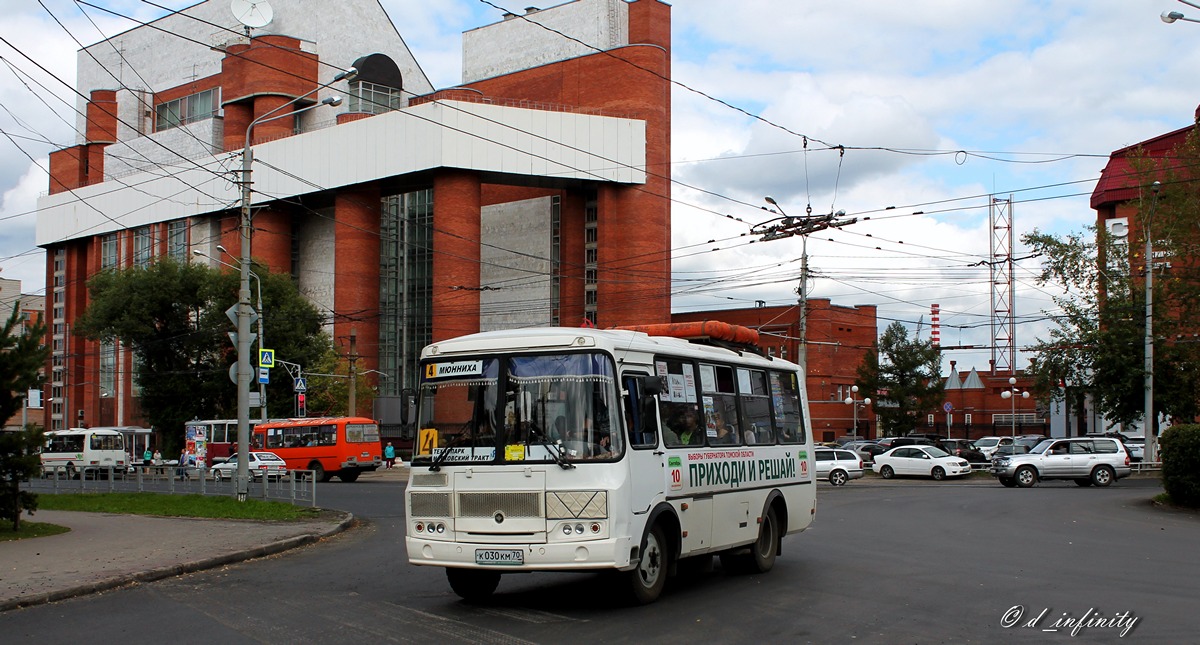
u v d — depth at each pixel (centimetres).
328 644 925
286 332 6297
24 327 1977
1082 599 1147
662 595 1203
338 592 1252
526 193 8088
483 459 1106
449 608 1120
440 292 7038
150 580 1377
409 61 8850
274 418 6078
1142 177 4325
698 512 1243
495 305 8162
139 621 1058
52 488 3750
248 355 2641
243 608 1130
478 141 6944
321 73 8188
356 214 7550
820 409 7681
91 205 9006
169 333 6438
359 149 7319
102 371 8950
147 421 6575
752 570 1398
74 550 1641
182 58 8906
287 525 2144
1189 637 942
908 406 6981
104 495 3000
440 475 1122
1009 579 1309
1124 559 1521
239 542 1770
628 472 1088
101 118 9206
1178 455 2569
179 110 8762
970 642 921
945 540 1811
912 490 3547
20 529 1928
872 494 3294
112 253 8956
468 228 7038
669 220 7444
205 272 6353
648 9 7419
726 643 920
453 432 1131
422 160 6988
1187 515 2381
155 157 8631
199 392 6325
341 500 3188
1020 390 8456
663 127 7425
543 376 1112
